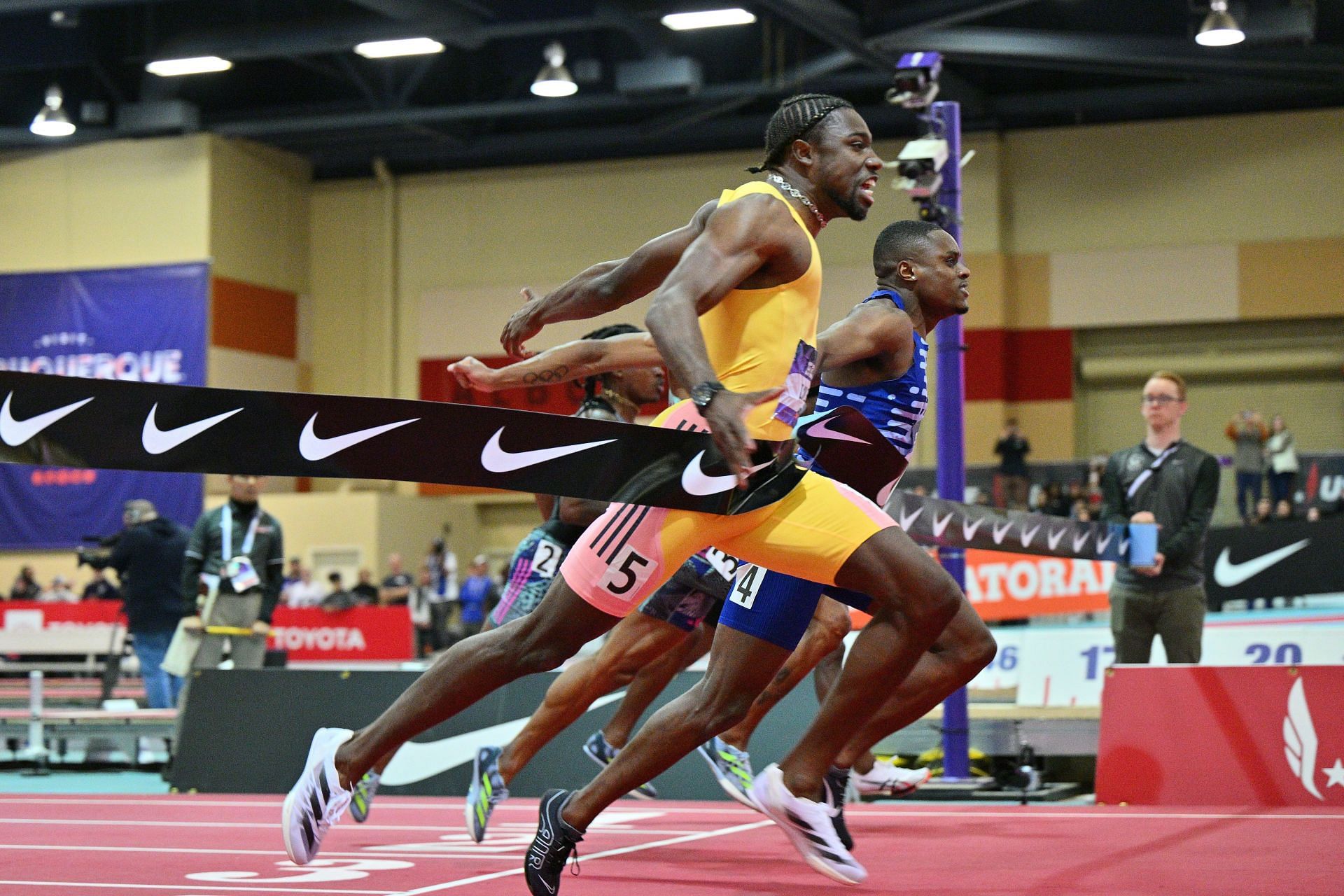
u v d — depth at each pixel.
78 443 2.98
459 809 6.67
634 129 25.75
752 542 3.44
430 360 27.34
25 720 11.09
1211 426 24.83
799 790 3.66
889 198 24.25
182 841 5.25
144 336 25.33
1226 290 24.23
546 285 26.83
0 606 18.28
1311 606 14.77
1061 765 8.80
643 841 5.13
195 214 25.50
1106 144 24.89
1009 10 22.09
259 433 3.09
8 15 23.00
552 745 7.37
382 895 3.81
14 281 25.95
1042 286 25.08
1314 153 23.92
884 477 4.24
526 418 3.24
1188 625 7.28
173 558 11.48
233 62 25.42
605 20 21.17
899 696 4.22
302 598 21.55
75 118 25.88
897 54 20.98
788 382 3.37
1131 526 7.02
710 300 3.15
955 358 7.56
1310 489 20.30
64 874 4.33
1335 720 6.22
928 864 4.39
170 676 11.27
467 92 25.66
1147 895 3.70
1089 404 25.33
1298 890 3.76
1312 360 23.95
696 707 3.53
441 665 3.46
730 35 24.28
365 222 27.95
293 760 7.70
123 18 23.92
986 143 25.02
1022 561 11.57
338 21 22.19
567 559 3.41
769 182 3.50
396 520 25.14
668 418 3.65
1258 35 19.41
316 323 28.02
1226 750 6.35
